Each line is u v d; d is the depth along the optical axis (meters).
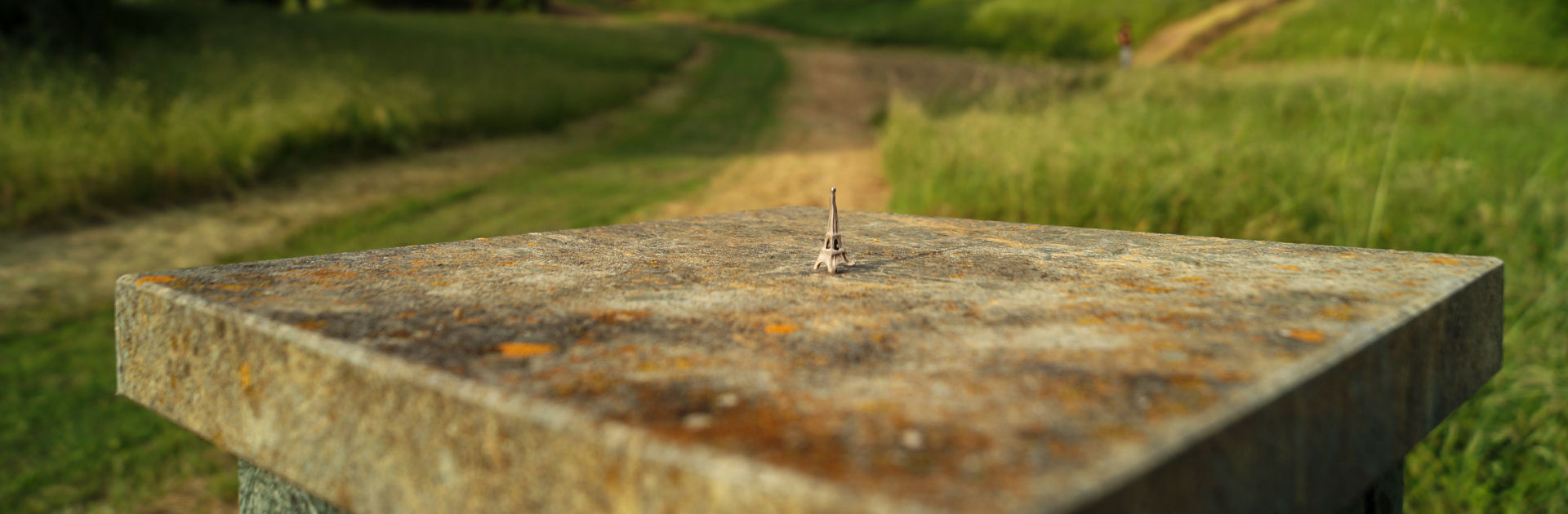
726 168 9.86
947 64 23.66
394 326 1.10
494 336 1.06
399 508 0.95
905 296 1.30
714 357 0.99
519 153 10.74
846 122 14.46
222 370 1.15
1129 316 1.17
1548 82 11.65
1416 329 1.15
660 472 0.74
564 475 0.81
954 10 32.34
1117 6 28.48
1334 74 10.77
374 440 0.97
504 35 22.95
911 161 8.12
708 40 29.19
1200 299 1.26
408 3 33.59
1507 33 15.98
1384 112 6.52
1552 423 2.49
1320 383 0.92
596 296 1.30
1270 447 0.84
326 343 1.02
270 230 6.76
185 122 8.77
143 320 1.28
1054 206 5.20
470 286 1.36
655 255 1.66
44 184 6.93
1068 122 8.22
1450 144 6.11
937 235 1.96
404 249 1.70
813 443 0.74
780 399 0.85
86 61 10.98
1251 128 7.16
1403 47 9.84
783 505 0.67
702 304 1.25
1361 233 3.93
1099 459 0.70
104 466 3.35
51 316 4.85
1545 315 2.96
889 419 0.79
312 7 28.50
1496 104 8.24
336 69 13.07
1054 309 1.21
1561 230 3.68
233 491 3.22
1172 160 5.50
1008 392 0.86
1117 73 13.14
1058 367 0.94
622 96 15.96
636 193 8.34
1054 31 28.23
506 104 12.77
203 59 12.41
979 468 0.68
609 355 1.00
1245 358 0.96
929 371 0.93
